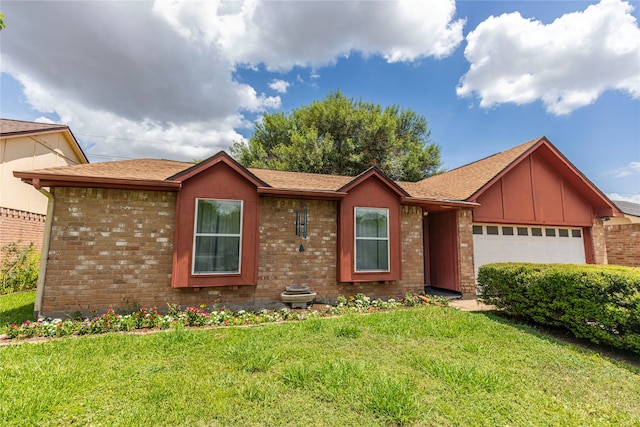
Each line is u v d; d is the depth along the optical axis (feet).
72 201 20.63
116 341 15.15
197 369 12.11
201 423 8.83
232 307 23.24
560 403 10.21
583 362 13.67
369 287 27.37
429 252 36.06
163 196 22.40
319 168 65.62
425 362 12.91
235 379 11.32
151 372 11.80
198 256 22.36
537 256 36.27
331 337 16.10
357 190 27.27
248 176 23.66
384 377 11.30
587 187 37.63
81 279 20.21
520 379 11.79
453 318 20.10
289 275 25.18
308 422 8.94
